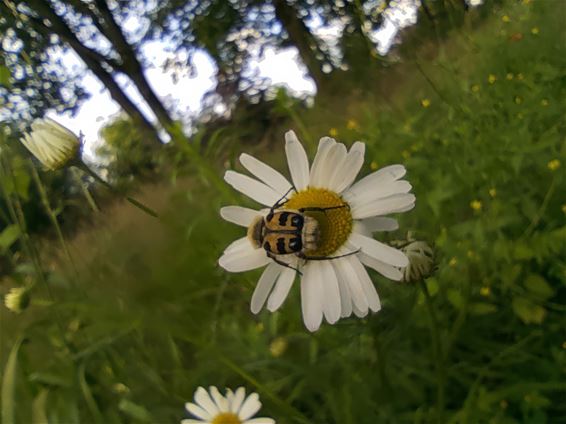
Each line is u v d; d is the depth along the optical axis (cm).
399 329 12
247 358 14
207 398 11
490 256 13
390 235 13
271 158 25
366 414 12
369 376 12
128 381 14
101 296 15
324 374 13
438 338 11
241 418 11
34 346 15
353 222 9
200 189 17
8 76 15
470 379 13
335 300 9
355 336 12
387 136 19
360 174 18
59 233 14
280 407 12
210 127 38
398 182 9
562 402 12
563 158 15
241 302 16
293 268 9
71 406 13
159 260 17
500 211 14
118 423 13
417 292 12
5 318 15
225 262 9
